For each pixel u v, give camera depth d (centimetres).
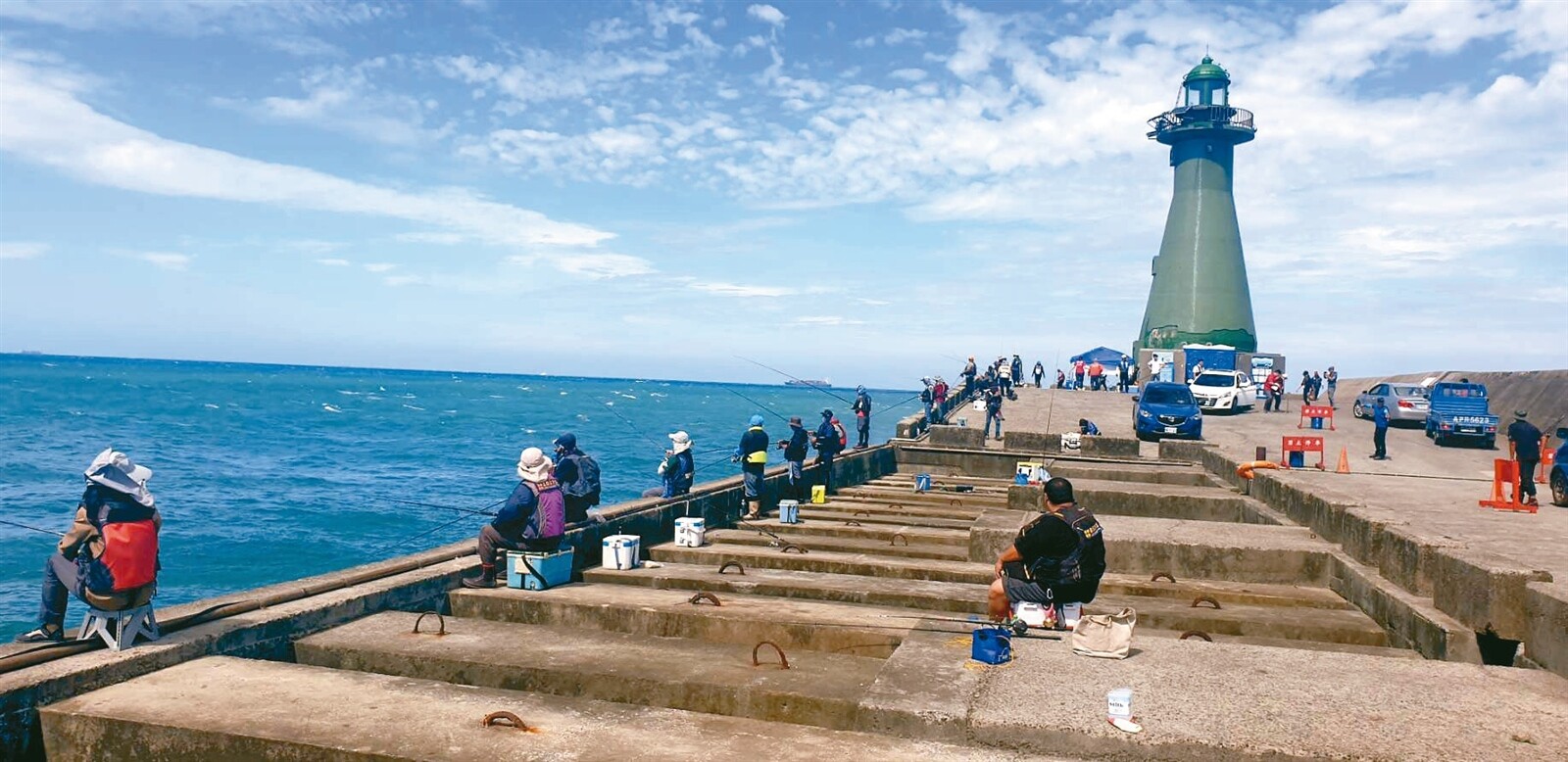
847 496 2169
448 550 1092
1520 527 1451
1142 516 1620
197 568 2364
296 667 696
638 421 8994
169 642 699
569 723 584
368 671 791
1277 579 1179
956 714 569
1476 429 3195
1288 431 3703
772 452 4919
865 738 566
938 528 1650
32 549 2523
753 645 868
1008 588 788
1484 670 678
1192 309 6512
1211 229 6525
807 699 682
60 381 14288
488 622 915
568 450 1209
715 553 1302
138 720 584
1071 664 676
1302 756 517
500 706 615
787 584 1099
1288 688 627
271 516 3133
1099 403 5109
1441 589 898
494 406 11788
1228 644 741
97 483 668
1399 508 1702
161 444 5562
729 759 528
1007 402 5081
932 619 867
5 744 582
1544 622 750
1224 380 4531
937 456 2939
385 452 5544
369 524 3061
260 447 5612
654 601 957
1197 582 1168
